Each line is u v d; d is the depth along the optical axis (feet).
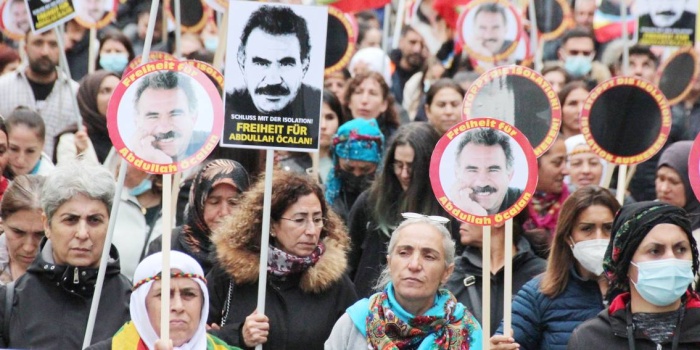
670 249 48.32
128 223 66.74
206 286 50.72
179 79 51.55
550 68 91.35
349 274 67.26
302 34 53.98
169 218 49.90
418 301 50.21
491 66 97.30
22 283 53.26
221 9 71.97
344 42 83.46
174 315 48.11
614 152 64.13
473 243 60.54
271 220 55.67
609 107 64.08
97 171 53.67
